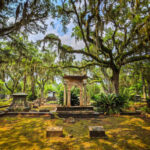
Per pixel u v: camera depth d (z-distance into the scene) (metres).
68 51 12.73
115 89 12.87
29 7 6.05
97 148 3.24
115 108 8.95
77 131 4.88
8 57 14.09
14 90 23.73
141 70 15.62
